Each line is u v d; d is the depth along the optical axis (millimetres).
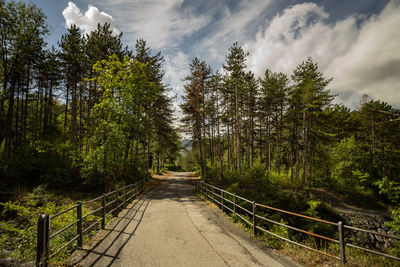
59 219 6875
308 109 24047
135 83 14211
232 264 4309
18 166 15047
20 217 8836
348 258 4562
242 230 6852
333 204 21359
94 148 13117
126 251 4891
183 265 4230
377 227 15180
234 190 16297
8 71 20891
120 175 16031
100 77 13508
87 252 4770
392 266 4352
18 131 26734
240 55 22391
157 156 40781
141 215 8789
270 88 28125
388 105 27281
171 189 19188
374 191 24203
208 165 34594
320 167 27172
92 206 10773
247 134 34531
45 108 27188
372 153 28578
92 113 13789
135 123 14273
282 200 14820
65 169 15508
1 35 19781
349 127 34094
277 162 31406
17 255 4520
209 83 27656
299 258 4648
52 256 4105
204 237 6039
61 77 25078
